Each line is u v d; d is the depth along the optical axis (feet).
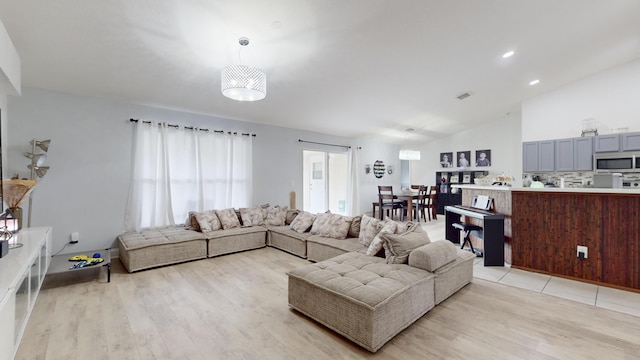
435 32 10.90
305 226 15.15
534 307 8.84
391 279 7.88
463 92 17.79
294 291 8.53
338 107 17.81
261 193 19.39
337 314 7.26
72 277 11.24
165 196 15.05
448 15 9.98
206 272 11.98
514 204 12.78
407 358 6.37
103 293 9.78
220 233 14.49
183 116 16.01
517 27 11.19
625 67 17.04
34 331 7.38
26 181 10.01
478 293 9.94
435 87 16.40
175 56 10.75
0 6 7.66
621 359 6.30
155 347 6.77
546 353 6.52
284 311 8.61
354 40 10.85
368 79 14.37
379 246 10.30
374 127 23.38
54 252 12.49
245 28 9.46
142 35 9.43
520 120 24.45
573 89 18.67
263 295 9.73
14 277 5.90
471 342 6.97
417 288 7.88
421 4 9.27
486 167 26.66
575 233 11.23
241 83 9.21
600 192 10.62
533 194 12.26
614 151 16.79
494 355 6.45
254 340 7.07
